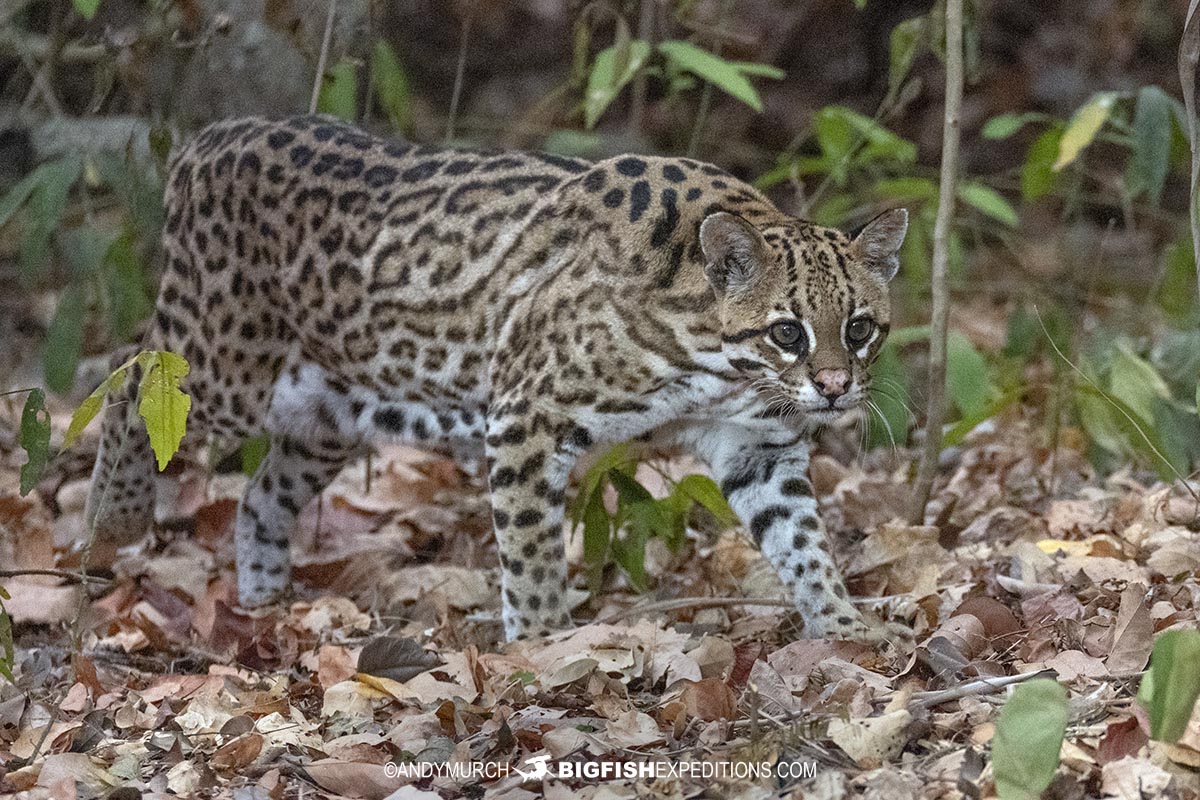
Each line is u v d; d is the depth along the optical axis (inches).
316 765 275.3
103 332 620.7
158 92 492.7
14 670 361.7
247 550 430.3
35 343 614.9
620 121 740.0
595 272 350.6
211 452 487.5
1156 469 431.5
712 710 290.8
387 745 291.1
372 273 382.9
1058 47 781.9
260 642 376.2
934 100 772.0
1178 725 236.8
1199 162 294.8
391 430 404.2
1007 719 239.3
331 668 333.7
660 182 356.2
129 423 328.5
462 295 374.6
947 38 382.3
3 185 642.2
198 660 369.1
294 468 426.6
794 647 322.3
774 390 340.5
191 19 468.8
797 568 349.7
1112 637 305.6
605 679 311.9
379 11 484.1
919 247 548.1
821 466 493.4
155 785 278.7
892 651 324.2
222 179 399.2
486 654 335.0
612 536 404.8
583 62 497.7
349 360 395.2
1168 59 781.3
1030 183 522.0
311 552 468.1
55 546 454.6
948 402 504.4
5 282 658.2
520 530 355.6
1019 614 338.0
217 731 308.0
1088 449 483.5
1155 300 577.6
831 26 771.4
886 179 579.8
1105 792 245.8
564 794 260.1
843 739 264.4
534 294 360.2
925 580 366.9
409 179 384.8
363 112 577.9
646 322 345.4
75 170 496.1
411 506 493.0
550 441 353.7
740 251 332.8
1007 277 668.7
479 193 376.2
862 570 382.6
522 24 803.4
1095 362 475.8
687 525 437.7
